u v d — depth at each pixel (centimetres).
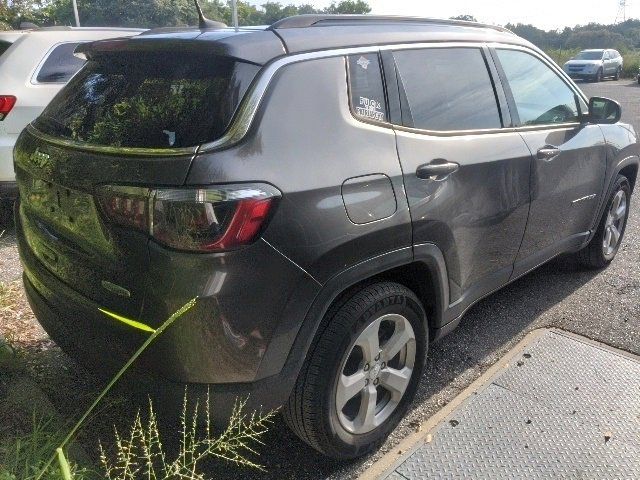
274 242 202
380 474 247
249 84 210
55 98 277
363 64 249
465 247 287
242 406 212
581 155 374
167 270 195
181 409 210
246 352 205
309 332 218
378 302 238
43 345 335
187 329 198
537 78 359
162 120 214
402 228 243
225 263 194
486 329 369
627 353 338
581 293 421
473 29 326
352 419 254
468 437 268
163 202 193
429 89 277
